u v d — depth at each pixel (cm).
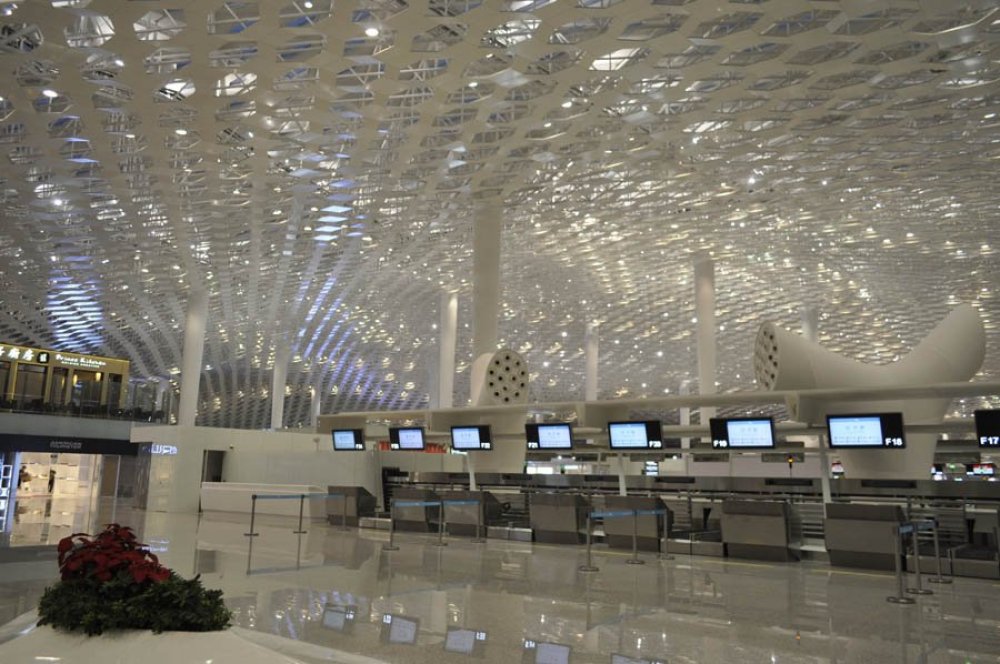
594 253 4106
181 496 2814
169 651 520
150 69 1842
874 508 1233
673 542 1478
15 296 4841
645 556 1404
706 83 2130
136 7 1516
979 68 1958
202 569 1157
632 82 2042
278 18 1603
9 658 535
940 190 3039
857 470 1659
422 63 1944
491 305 3005
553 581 1065
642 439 1662
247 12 1602
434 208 3225
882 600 930
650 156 2658
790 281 4812
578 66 1927
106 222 3192
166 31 1648
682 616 810
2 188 2750
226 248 3619
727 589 1006
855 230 3634
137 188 2759
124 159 2452
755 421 1509
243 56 1823
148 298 4822
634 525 1326
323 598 894
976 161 2694
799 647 672
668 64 1975
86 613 550
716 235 3747
